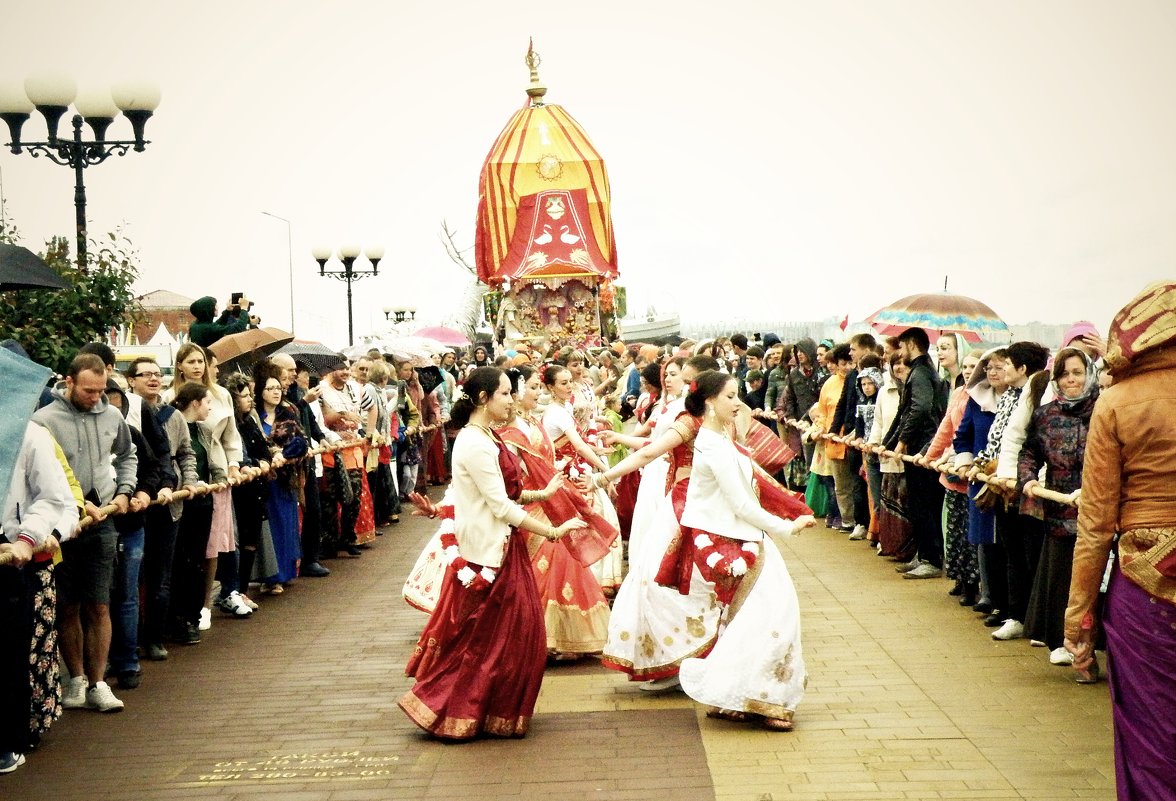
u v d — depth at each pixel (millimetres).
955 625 8664
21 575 5953
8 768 5953
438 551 8734
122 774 5898
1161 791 4379
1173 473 4406
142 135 12445
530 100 28141
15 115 12086
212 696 7262
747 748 6062
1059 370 7352
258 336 12281
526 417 9273
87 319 11703
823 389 13734
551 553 8016
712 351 14352
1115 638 4527
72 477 6652
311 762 6012
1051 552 7508
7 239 11914
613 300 26312
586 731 6449
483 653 6348
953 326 10969
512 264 25781
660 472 8805
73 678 7078
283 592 10562
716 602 6930
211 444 8906
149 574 8141
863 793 5391
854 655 7840
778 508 6781
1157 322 4453
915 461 9930
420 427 16500
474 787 5605
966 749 5953
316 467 11422
